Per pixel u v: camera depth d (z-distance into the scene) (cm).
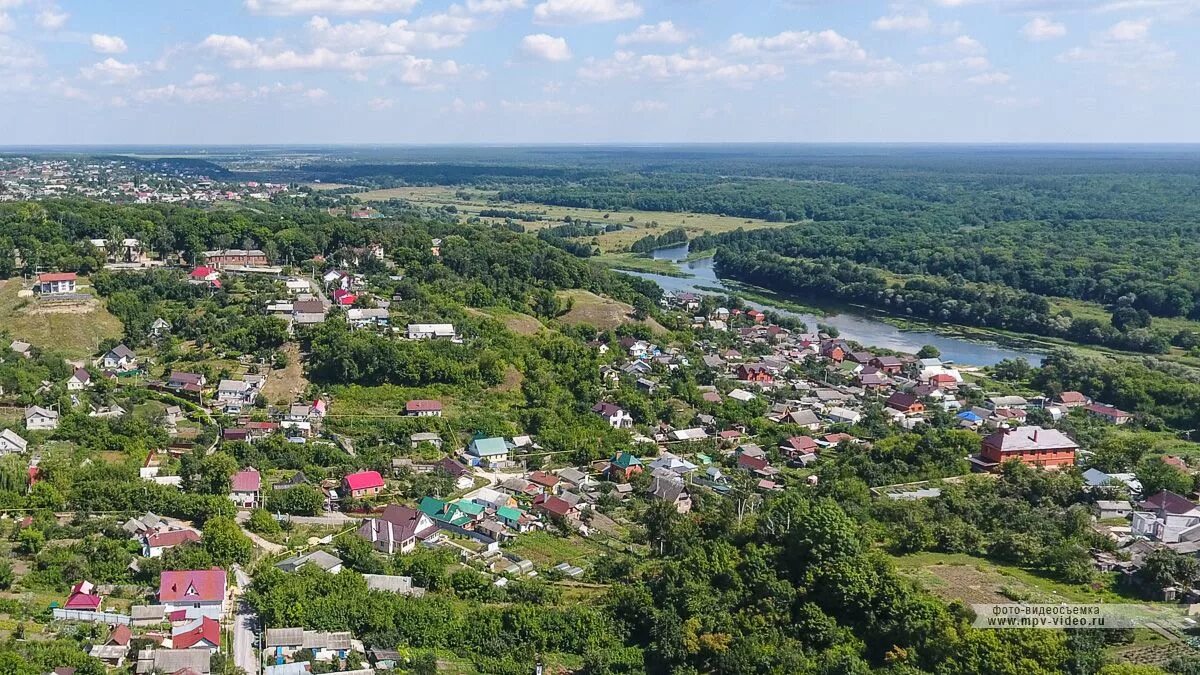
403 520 14488
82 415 17388
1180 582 11794
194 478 15375
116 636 10525
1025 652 9894
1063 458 17712
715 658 10575
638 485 17038
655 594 11894
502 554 14150
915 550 13325
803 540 11894
